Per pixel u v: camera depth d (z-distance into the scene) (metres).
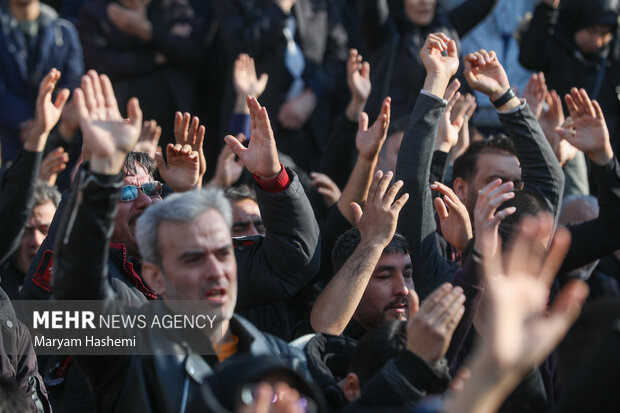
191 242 7.04
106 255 6.91
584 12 15.45
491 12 15.65
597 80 15.57
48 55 17.73
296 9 16.73
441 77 10.21
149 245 7.19
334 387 7.17
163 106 17.23
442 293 6.61
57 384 9.20
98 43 17.19
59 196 11.62
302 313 10.73
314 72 16.70
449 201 9.73
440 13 15.59
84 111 6.88
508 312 4.88
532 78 12.52
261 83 15.08
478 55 10.32
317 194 12.97
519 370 5.00
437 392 6.44
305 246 8.80
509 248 8.31
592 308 6.14
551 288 10.59
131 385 6.98
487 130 15.76
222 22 16.84
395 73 15.07
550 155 10.30
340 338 8.02
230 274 7.16
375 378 6.50
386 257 8.97
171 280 7.09
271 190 8.65
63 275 6.86
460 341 8.02
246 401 5.84
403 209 9.83
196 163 9.98
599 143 10.25
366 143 10.68
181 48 17.25
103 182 6.78
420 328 6.52
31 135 10.76
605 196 10.27
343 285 8.53
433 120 10.04
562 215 12.27
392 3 15.38
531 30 15.56
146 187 9.23
